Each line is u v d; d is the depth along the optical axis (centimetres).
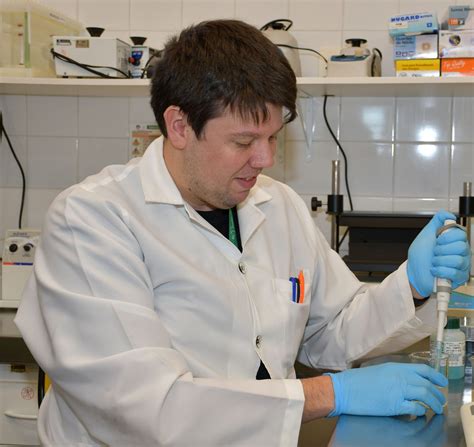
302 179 249
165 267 117
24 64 232
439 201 243
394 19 215
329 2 248
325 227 248
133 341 103
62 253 112
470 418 93
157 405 97
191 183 118
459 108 241
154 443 96
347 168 246
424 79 212
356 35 247
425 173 244
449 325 122
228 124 106
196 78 107
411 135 244
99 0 257
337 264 149
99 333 104
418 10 245
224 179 112
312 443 144
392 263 208
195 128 109
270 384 103
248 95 103
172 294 118
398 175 245
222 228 132
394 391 103
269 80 104
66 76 231
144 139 253
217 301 118
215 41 108
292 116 115
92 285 108
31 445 185
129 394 99
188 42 112
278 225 140
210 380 102
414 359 131
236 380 104
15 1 231
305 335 146
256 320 123
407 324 125
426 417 103
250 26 113
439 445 90
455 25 213
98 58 229
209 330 118
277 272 134
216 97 105
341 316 140
